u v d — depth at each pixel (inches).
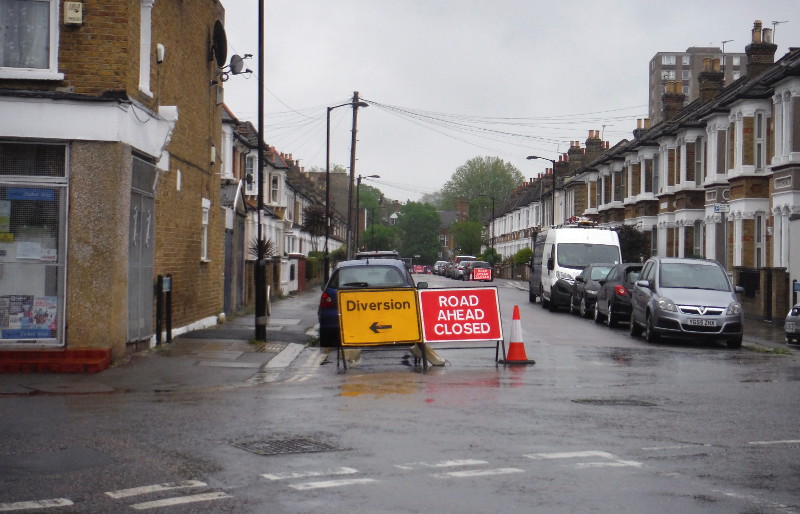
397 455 311.0
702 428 371.6
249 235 1492.4
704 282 861.2
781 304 1115.9
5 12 543.2
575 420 386.0
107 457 306.2
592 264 1245.7
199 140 798.5
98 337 545.3
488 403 431.5
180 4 713.0
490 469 291.4
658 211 1879.9
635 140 2186.3
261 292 738.2
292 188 2474.2
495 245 4621.1
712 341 884.0
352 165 2021.4
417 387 492.7
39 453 312.2
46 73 539.8
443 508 245.0
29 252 542.3
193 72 767.7
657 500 255.6
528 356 682.2
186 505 247.4
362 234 4525.1
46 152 542.3
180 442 331.3
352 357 634.2
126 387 484.7
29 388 474.0
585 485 271.9
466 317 625.9
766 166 1328.7
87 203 541.3
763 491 267.6
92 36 544.1
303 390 478.3
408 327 606.2
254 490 263.6
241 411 401.7
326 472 285.7
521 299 1734.7
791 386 513.0
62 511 241.9
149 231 636.1
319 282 2428.6
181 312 751.7
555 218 3041.3
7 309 540.7
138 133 582.9
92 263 542.9
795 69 1171.3
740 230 1354.6
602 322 1122.7
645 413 408.5
